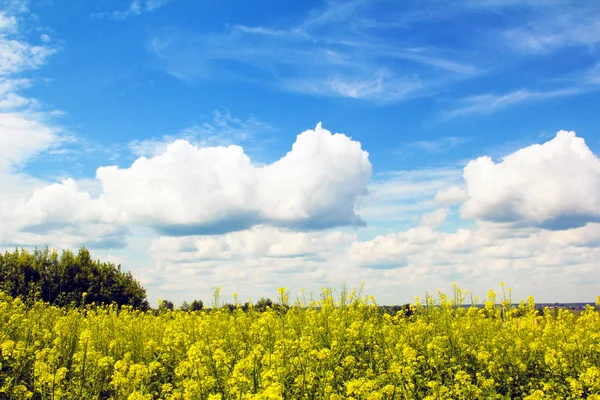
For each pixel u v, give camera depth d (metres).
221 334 10.52
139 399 6.56
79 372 8.48
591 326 10.85
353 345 9.97
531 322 11.29
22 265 25.58
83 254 28.64
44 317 12.19
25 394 7.51
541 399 7.52
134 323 12.62
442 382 8.20
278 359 7.46
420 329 9.62
